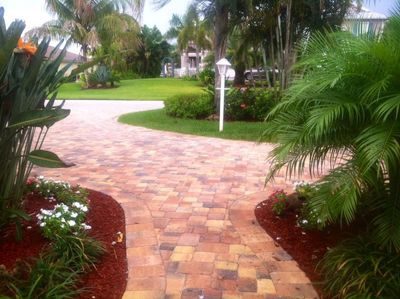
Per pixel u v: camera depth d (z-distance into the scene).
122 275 2.69
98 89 27.66
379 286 2.28
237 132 9.03
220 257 2.98
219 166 5.88
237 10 10.77
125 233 3.35
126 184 4.88
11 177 3.07
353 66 2.35
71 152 6.91
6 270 2.44
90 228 3.22
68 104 17.48
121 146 7.51
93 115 13.17
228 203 4.18
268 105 11.05
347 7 10.18
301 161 2.71
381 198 2.57
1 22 2.80
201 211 3.93
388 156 2.09
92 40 22.17
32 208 3.43
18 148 3.07
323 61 2.55
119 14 23.42
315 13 10.29
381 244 2.52
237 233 3.40
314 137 2.47
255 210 3.95
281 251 3.08
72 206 3.40
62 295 2.27
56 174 5.32
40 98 3.05
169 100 12.09
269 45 12.20
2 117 2.81
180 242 3.22
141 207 4.00
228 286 2.60
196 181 5.04
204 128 9.67
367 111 2.36
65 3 22.22
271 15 10.81
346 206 2.32
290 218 3.62
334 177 2.51
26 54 3.00
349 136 2.45
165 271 2.77
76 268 2.59
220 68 9.17
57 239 2.74
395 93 2.26
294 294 2.52
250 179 5.16
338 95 2.42
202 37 30.91
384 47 2.29
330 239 3.16
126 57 38.75
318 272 2.75
